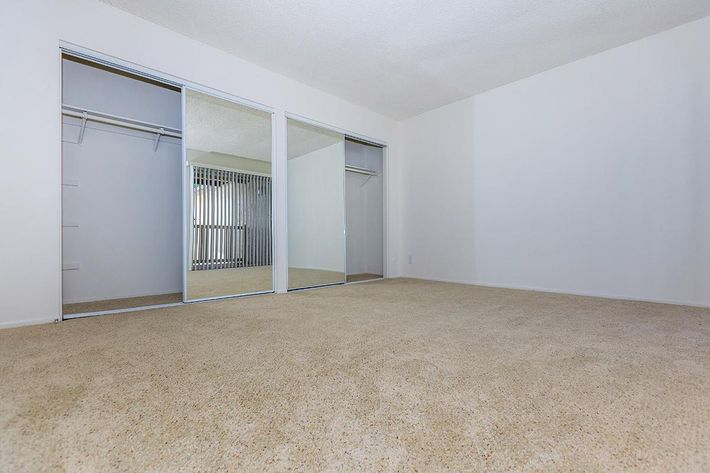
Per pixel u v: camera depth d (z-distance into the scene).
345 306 2.86
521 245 3.85
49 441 0.93
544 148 3.68
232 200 3.36
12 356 1.61
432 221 4.75
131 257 3.43
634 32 2.98
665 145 2.96
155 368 1.46
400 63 3.49
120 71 2.73
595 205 3.33
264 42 3.11
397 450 0.89
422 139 4.88
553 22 2.83
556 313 2.56
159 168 3.62
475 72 3.70
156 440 0.94
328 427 1.00
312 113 4.01
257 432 0.98
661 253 2.97
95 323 2.28
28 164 2.26
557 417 1.06
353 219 5.55
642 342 1.83
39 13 2.31
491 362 1.53
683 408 1.11
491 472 0.81
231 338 1.91
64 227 3.05
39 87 2.30
